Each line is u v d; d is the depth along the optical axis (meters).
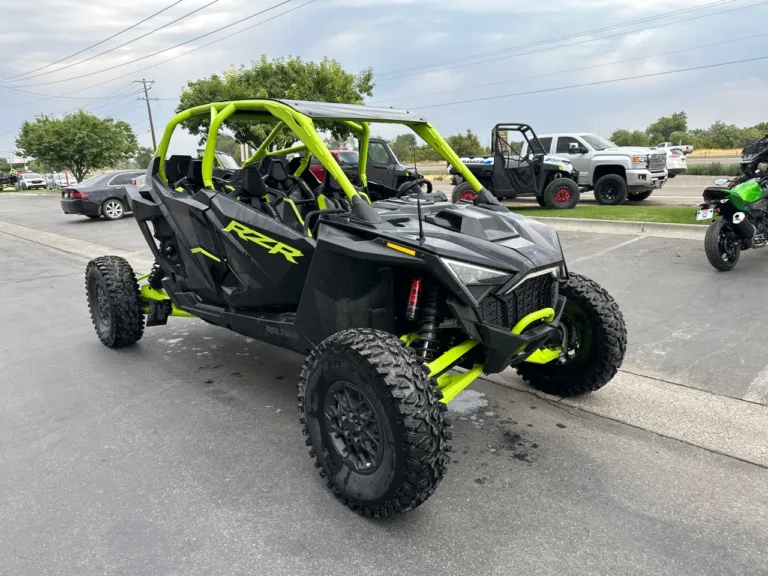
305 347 3.46
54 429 3.80
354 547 2.60
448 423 2.64
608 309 3.65
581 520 2.74
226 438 3.63
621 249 8.47
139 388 4.45
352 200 3.07
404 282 3.14
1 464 3.37
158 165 4.73
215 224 3.87
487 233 3.10
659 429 3.56
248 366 4.88
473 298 2.78
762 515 2.75
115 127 42.00
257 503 2.94
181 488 3.09
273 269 3.58
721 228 6.84
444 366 2.91
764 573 2.38
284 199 3.64
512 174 13.50
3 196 39.00
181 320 6.30
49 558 2.56
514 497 2.94
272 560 2.52
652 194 17.19
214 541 2.65
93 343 5.57
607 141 15.68
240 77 21.64
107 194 16.75
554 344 3.92
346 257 3.01
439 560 2.50
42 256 10.88
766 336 4.91
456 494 2.98
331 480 2.91
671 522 2.71
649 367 4.43
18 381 4.65
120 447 3.54
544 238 3.31
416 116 4.03
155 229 4.70
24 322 6.37
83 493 3.05
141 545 2.63
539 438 3.51
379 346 2.64
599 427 3.62
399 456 2.52
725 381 4.14
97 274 5.17
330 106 3.62
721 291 6.22
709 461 3.21
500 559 2.49
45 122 41.12
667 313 5.60
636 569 2.41
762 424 3.56
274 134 4.56
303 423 3.02
